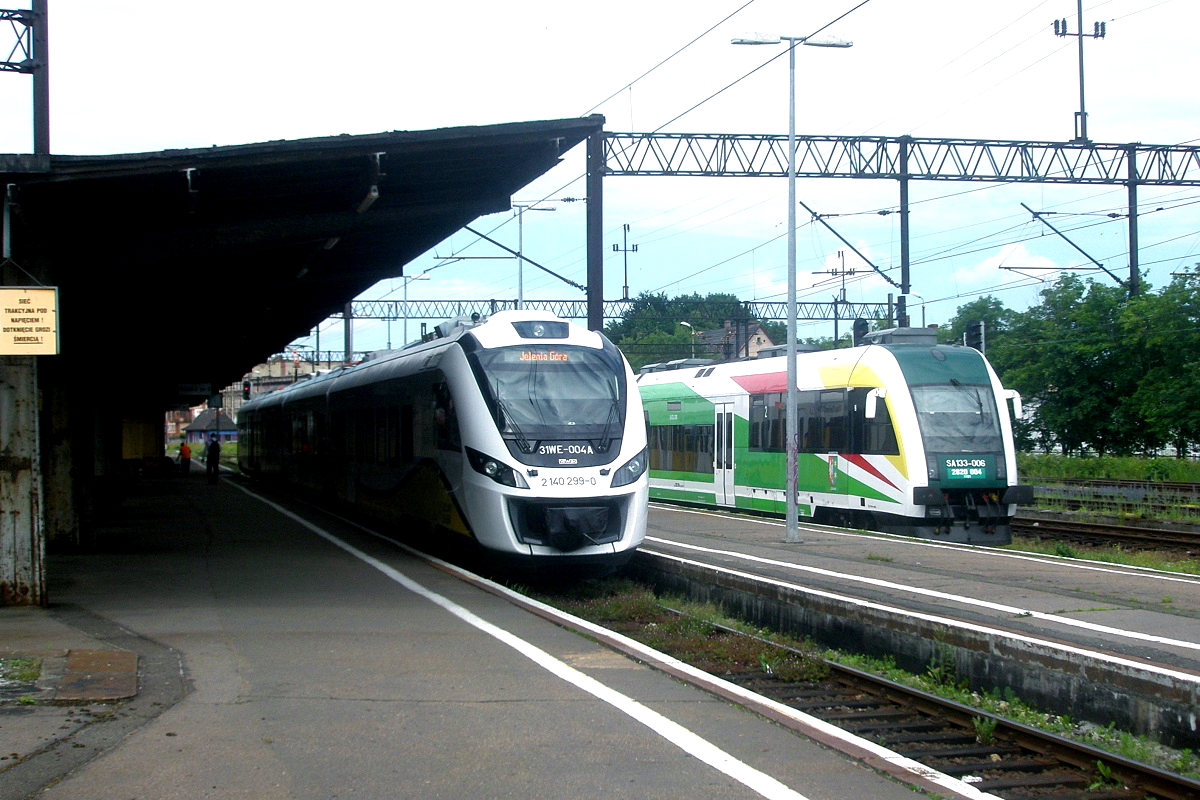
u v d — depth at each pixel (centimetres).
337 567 1580
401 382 1938
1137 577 1420
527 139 1384
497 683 859
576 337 1639
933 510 2002
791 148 1925
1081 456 4250
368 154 1272
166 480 4719
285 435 3647
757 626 1327
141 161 1117
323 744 689
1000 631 963
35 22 1143
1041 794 722
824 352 2298
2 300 1106
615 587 1622
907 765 661
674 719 760
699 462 2739
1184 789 693
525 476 1478
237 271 1880
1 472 1161
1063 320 4172
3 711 741
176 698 792
